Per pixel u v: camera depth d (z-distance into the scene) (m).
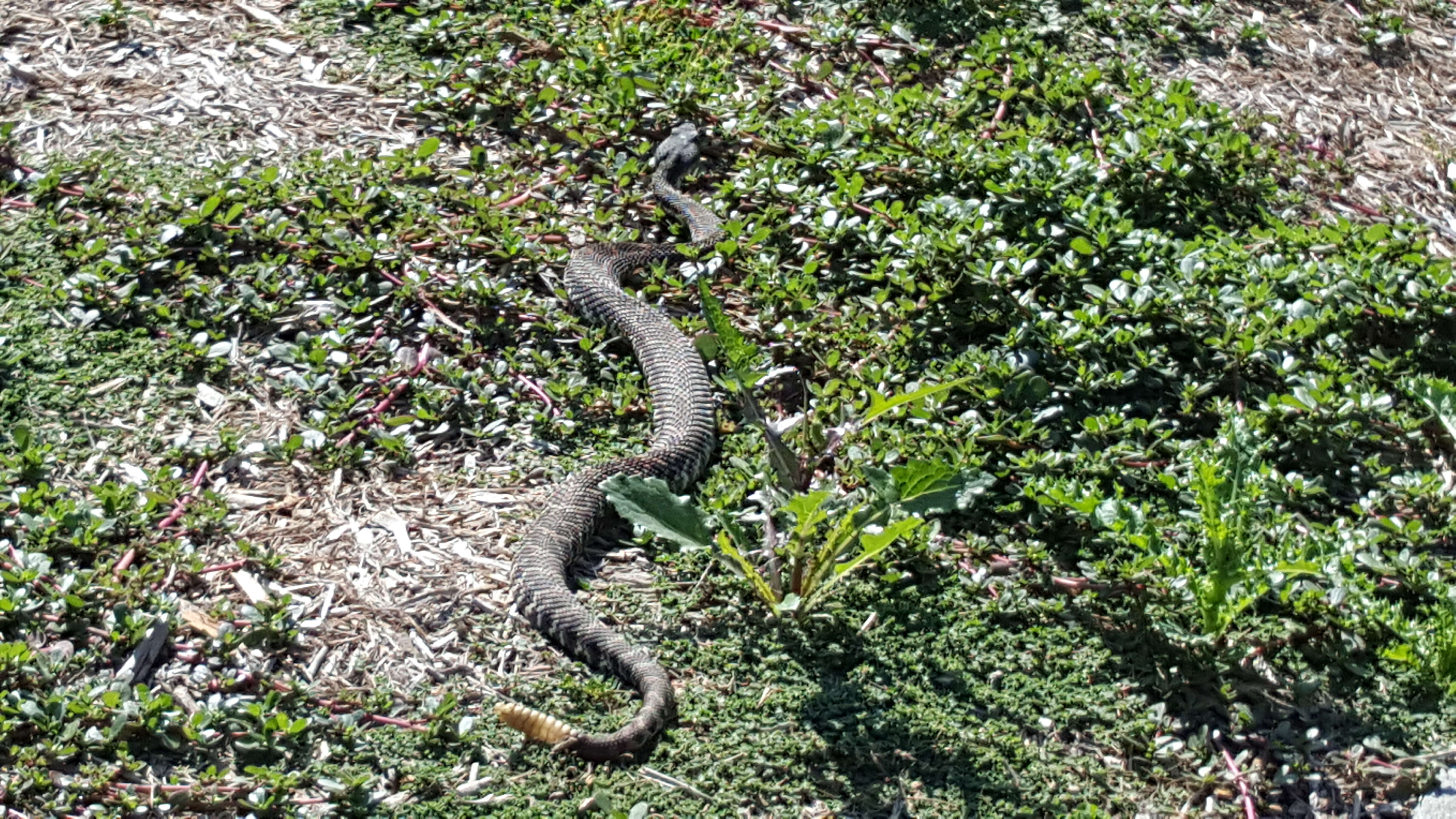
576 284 2.04
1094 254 2.07
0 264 2.00
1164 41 2.51
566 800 1.65
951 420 1.93
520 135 2.26
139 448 1.86
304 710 1.68
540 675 1.73
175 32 2.32
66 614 1.71
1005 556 1.84
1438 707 1.76
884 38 2.44
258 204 2.09
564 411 1.94
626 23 2.40
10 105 2.19
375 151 2.20
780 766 1.68
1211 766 1.70
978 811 1.66
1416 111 2.49
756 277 2.08
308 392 1.92
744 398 1.84
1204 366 2.01
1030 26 2.48
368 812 1.62
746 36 2.42
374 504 1.85
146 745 1.65
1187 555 1.84
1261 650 1.79
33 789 1.61
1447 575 1.85
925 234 2.07
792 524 1.78
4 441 1.85
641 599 1.79
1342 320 2.07
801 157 2.22
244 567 1.78
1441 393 1.98
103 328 1.96
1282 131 2.39
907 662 1.76
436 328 1.99
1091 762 1.70
